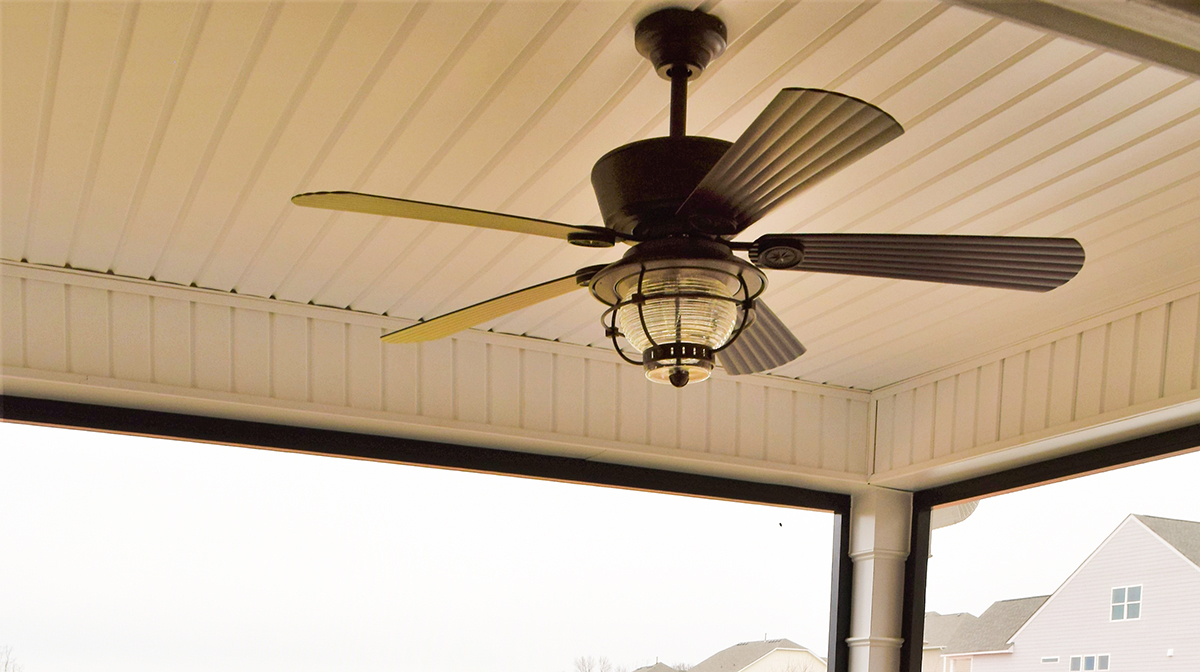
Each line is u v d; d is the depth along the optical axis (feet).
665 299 5.53
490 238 9.89
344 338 12.01
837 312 11.59
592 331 12.53
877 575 14.53
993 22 6.56
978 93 7.38
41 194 9.15
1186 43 4.39
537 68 7.16
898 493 14.76
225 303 11.50
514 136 8.09
